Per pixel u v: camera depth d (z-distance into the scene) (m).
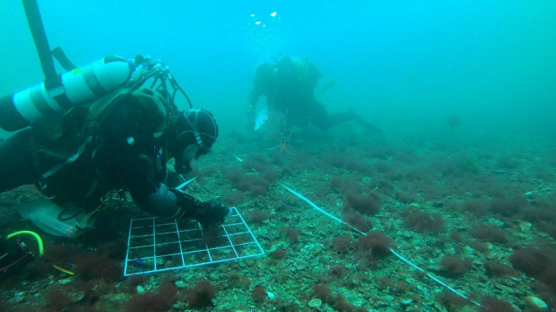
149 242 2.73
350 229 3.31
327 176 5.66
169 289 2.06
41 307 1.83
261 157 6.79
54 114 2.40
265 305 2.05
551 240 3.26
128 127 2.23
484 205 4.07
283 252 2.69
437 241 3.16
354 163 6.26
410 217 3.55
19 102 2.32
